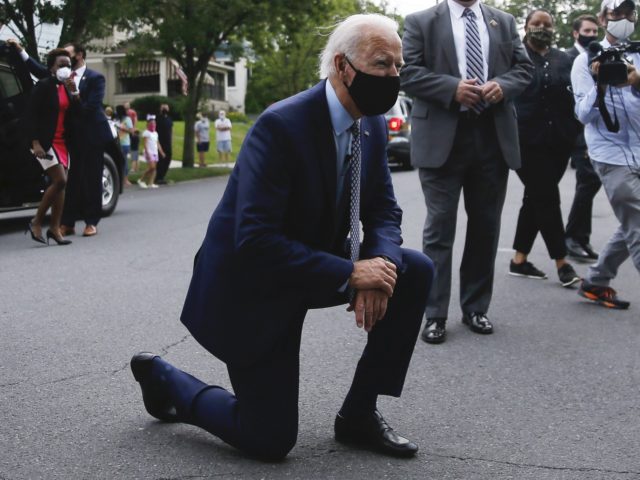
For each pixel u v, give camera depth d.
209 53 20.25
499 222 4.82
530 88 6.07
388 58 2.52
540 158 6.08
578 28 6.57
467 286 4.92
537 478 2.80
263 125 2.58
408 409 3.50
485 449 3.06
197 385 2.99
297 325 2.78
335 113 2.61
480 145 4.66
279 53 33.56
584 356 4.34
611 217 10.35
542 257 7.48
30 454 2.93
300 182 2.61
